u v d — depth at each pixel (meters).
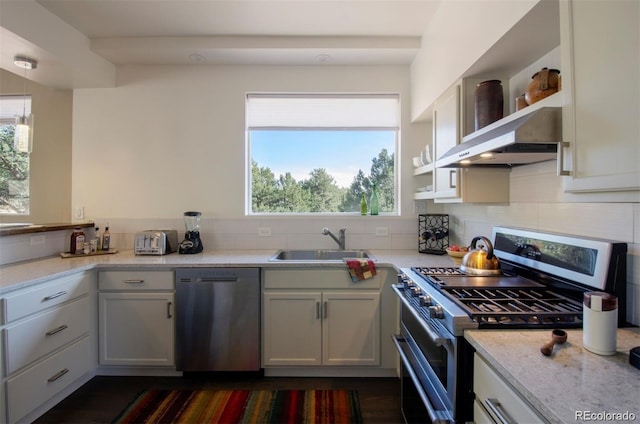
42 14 2.03
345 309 2.11
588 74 0.87
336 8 2.07
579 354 0.85
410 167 2.71
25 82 2.80
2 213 2.81
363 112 2.77
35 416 1.74
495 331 1.00
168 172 2.71
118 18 2.18
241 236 2.71
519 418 0.75
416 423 1.47
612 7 0.80
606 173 0.82
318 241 2.71
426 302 1.24
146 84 2.70
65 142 2.80
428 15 2.13
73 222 2.72
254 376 2.19
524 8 1.16
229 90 2.71
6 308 1.51
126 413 1.80
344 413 1.80
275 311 2.11
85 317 2.00
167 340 2.10
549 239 1.36
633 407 0.62
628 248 1.06
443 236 2.52
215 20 2.21
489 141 1.19
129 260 2.20
